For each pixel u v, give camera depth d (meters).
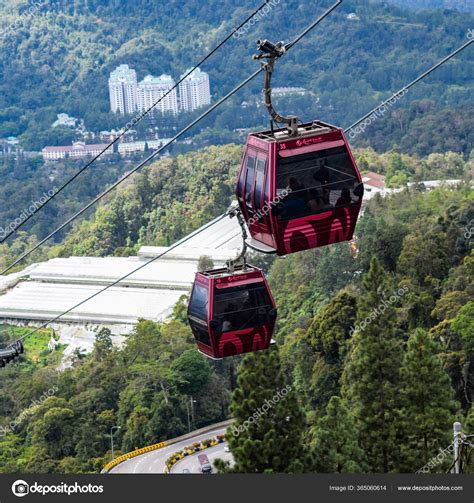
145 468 86.31
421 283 87.06
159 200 196.88
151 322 114.94
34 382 110.00
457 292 78.62
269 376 51.03
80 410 100.31
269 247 27.17
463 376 68.94
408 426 49.31
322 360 80.75
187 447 87.69
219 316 28.78
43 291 162.75
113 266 170.25
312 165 26.33
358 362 51.84
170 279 160.25
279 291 115.62
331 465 48.31
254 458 49.91
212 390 95.62
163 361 103.31
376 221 110.31
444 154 190.38
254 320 29.02
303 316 103.50
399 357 51.66
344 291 90.38
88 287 163.25
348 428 48.62
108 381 104.00
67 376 110.56
